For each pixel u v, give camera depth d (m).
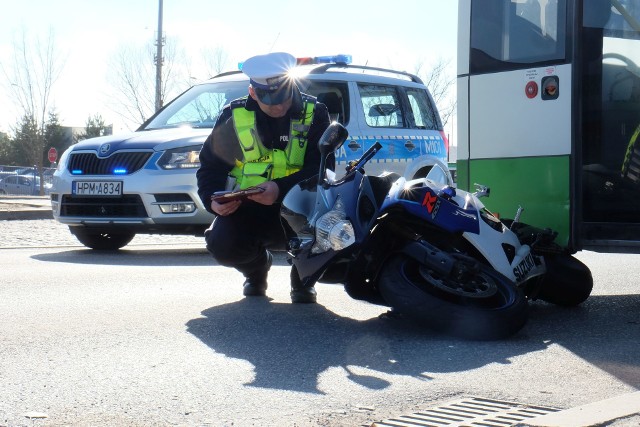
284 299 6.68
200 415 3.67
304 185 5.45
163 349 4.89
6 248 11.04
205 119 10.74
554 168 6.65
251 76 5.74
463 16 7.17
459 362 4.60
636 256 10.59
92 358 4.67
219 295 6.87
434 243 5.34
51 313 6.00
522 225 6.38
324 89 11.05
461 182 7.19
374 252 5.21
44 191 39.34
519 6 6.85
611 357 4.76
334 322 5.70
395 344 5.02
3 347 4.91
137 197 9.84
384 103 11.63
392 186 5.25
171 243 12.12
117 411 3.72
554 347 5.00
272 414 3.68
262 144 5.96
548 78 6.68
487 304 5.32
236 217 6.17
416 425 3.52
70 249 10.98
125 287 7.29
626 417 3.50
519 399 3.91
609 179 6.65
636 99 6.66
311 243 5.22
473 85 7.11
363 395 3.97
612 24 6.63
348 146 10.84
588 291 6.40
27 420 3.58
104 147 10.13
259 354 4.79
